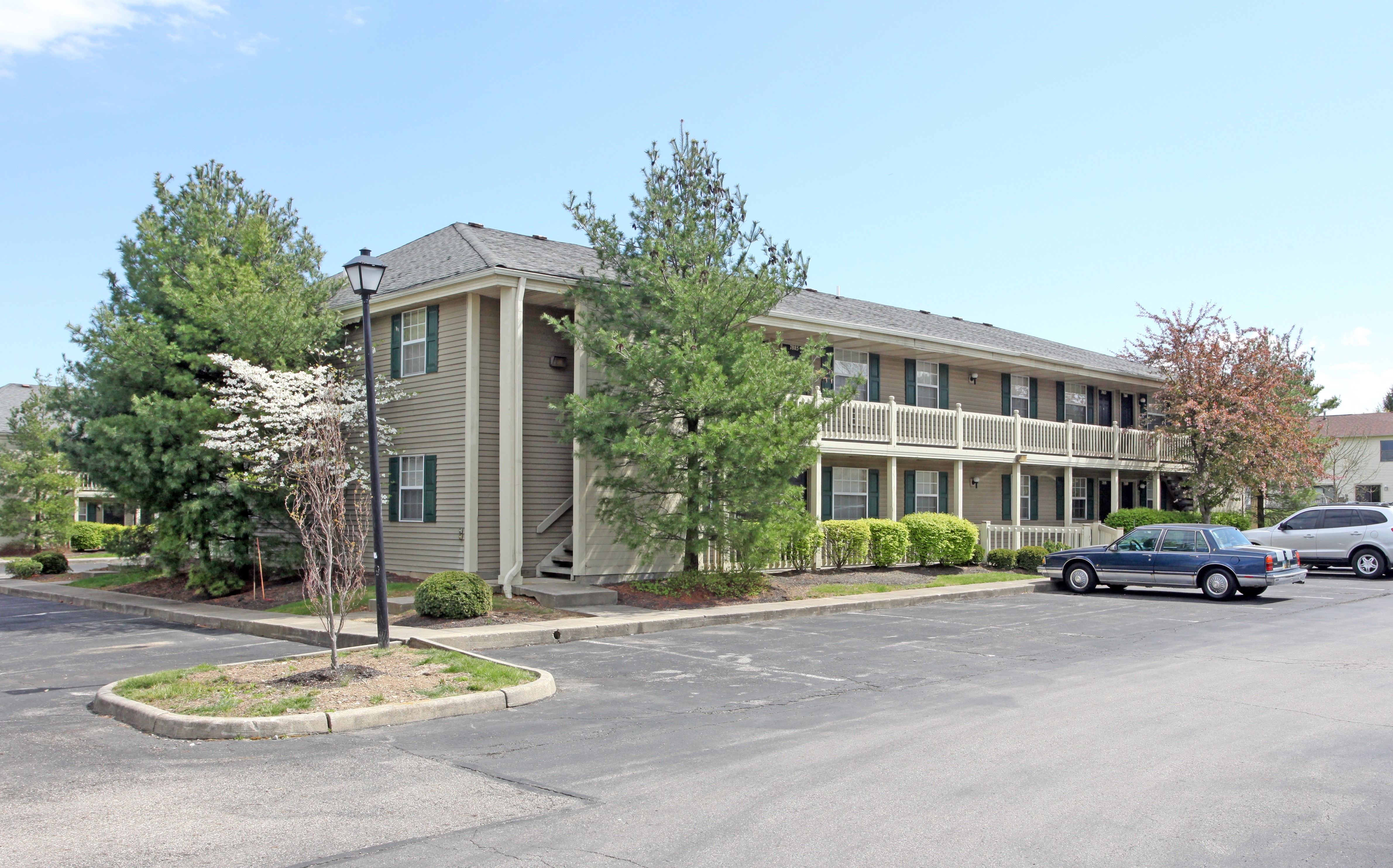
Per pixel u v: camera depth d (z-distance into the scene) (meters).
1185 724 8.34
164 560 19.45
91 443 18.23
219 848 5.41
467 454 18.20
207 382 18.39
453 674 9.96
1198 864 5.14
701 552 18.20
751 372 16.81
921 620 16.12
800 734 8.09
